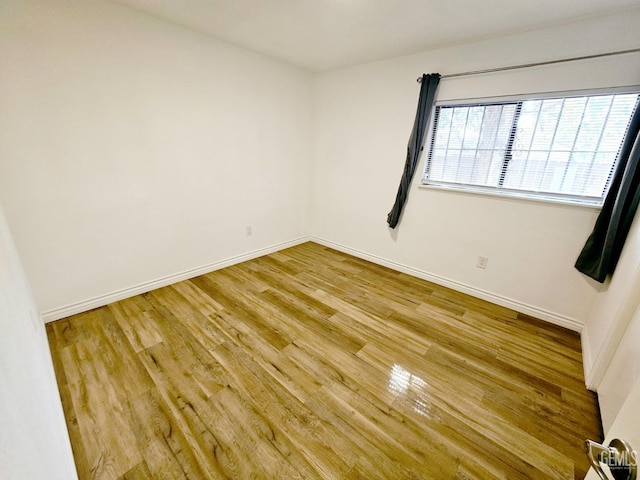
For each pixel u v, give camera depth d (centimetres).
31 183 180
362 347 192
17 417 46
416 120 259
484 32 207
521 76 209
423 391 158
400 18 193
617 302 159
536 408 150
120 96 204
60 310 207
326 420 139
